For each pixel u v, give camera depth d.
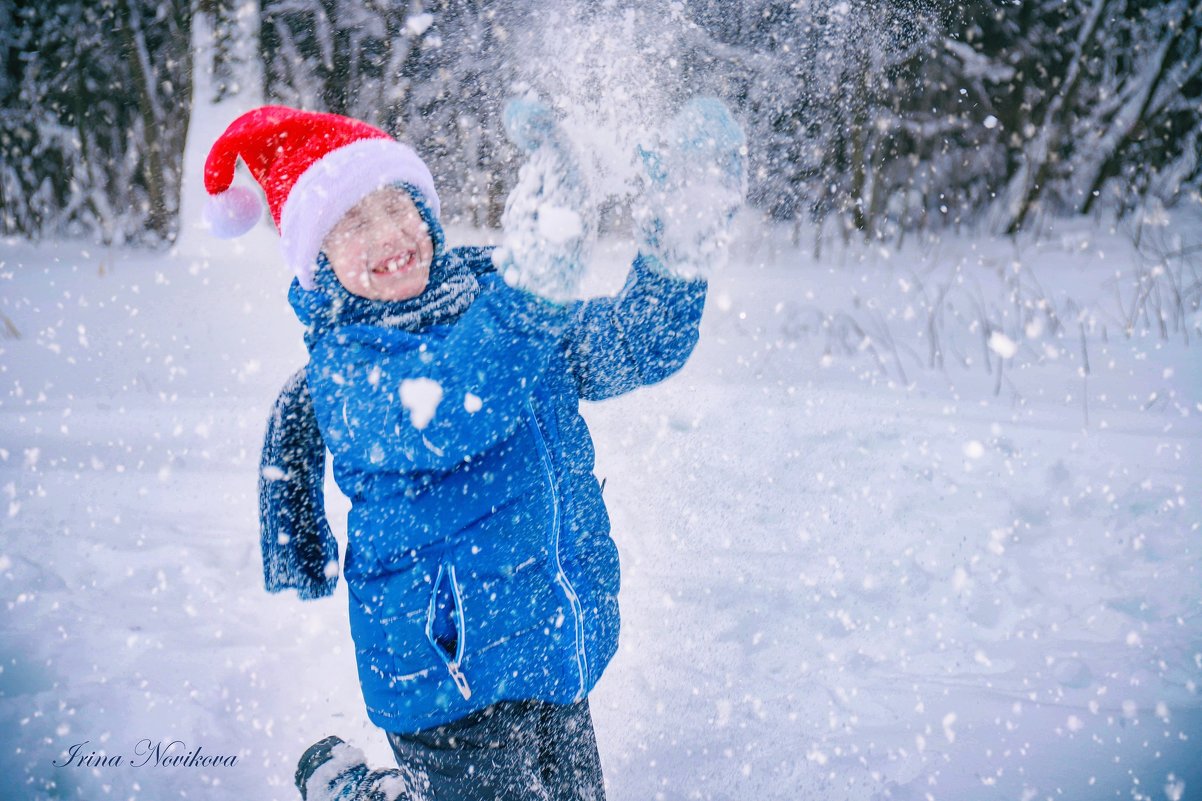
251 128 1.76
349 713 2.51
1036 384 5.22
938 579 3.12
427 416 1.38
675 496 3.70
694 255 1.63
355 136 1.72
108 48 11.27
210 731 2.42
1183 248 8.08
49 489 3.91
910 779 2.20
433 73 7.76
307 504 1.83
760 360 5.76
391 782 1.79
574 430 1.74
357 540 1.64
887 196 10.45
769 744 2.33
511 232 1.42
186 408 4.94
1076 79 10.75
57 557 3.32
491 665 1.60
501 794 1.65
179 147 10.72
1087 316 6.59
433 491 1.58
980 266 8.70
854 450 4.13
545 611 1.64
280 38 9.02
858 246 9.53
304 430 1.79
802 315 6.95
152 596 3.09
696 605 2.98
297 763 2.32
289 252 1.69
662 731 2.39
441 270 1.70
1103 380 5.23
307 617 2.98
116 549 3.37
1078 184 10.87
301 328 6.54
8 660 2.69
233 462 4.25
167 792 2.20
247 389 5.30
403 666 1.60
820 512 3.57
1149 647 2.74
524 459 1.63
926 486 3.76
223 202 1.94
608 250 7.28
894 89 10.16
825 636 2.82
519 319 1.43
